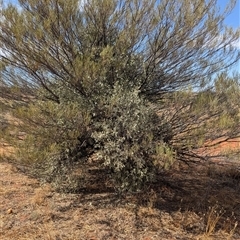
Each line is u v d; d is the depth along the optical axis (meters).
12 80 5.39
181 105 4.73
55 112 4.46
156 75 5.67
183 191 5.51
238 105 4.73
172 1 5.31
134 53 5.58
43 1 4.83
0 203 4.71
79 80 4.75
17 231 3.88
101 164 5.02
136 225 4.21
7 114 4.88
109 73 5.16
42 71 5.02
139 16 5.55
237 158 4.86
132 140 4.50
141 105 4.64
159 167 4.57
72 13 4.82
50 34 4.69
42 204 4.73
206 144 4.79
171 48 5.50
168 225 4.26
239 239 4.04
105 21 5.50
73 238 3.77
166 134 4.71
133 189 4.76
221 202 5.15
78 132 4.64
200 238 3.96
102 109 4.75
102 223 4.21
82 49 5.39
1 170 6.47
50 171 5.03
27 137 4.36
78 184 5.34
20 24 4.56
